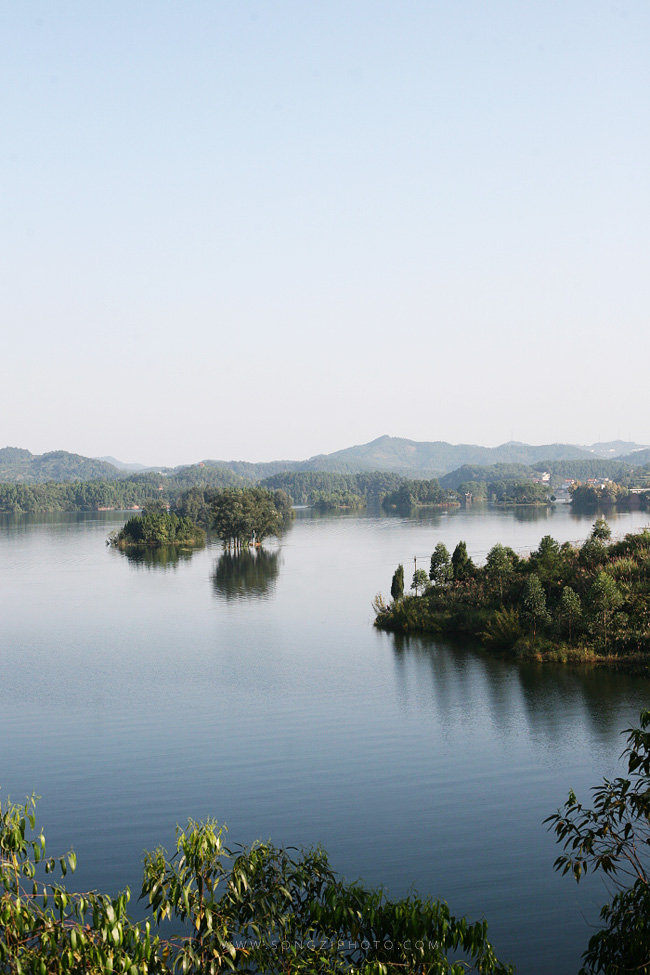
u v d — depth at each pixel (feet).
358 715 131.44
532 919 66.85
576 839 40.55
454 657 173.78
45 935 27.22
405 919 34.32
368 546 482.69
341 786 99.19
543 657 165.48
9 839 30.58
